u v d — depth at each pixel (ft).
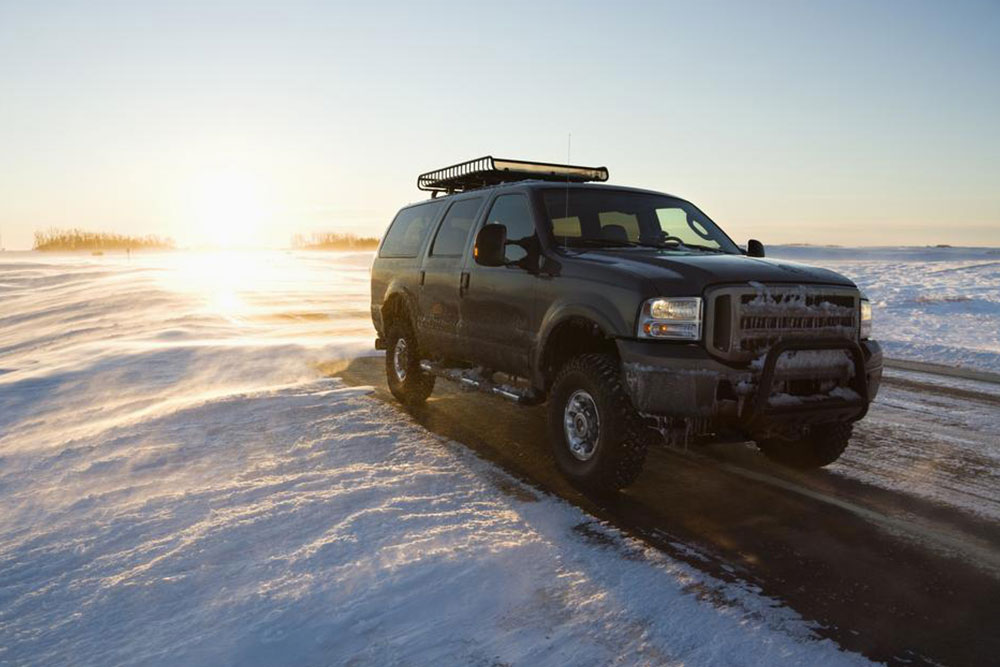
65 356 33.53
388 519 12.32
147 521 12.40
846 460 16.85
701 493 14.38
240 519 12.33
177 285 93.50
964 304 60.64
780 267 13.82
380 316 24.18
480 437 18.30
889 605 9.76
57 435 19.15
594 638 8.78
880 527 12.63
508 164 20.72
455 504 13.28
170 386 25.45
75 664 8.19
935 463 16.62
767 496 14.24
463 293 18.78
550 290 15.47
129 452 16.72
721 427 13.08
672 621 9.21
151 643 8.59
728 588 10.17
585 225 16.94
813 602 9.81
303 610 9.30
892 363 31.73
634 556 11.20
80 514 12.91
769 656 8.45
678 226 18.31
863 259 214.07
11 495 14.12
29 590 10.00
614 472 13.57
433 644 8.61
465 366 20.29
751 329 12.68
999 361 31.55
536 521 12.55
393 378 22.80
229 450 16.85
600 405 13.64
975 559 11.30
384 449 16.94
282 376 27.02
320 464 15.71
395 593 9.77
